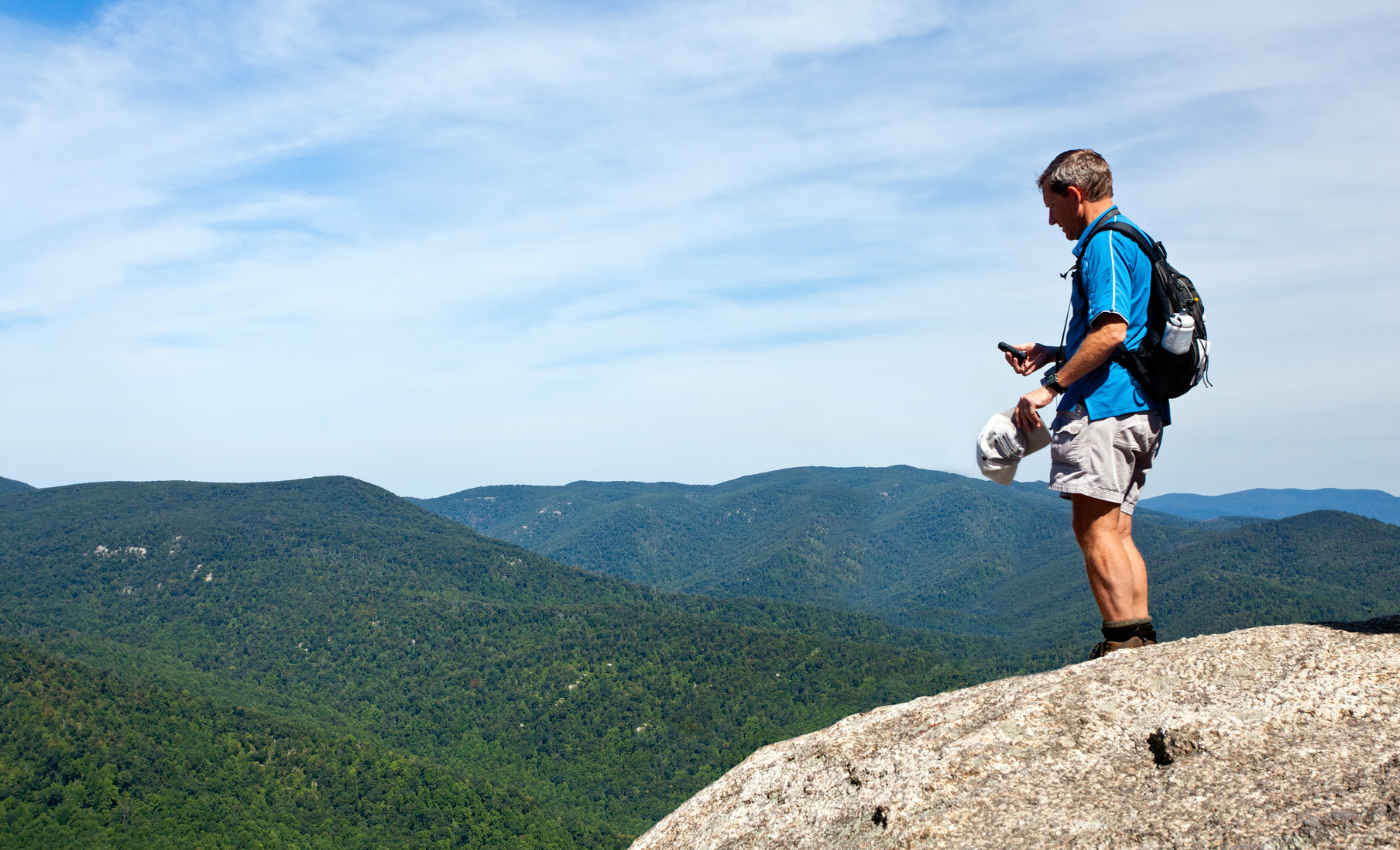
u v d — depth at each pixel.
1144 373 4.41
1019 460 4.84
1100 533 4.59
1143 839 2.81
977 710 3.94
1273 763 2.95
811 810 3.85
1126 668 3.84
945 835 3.19
